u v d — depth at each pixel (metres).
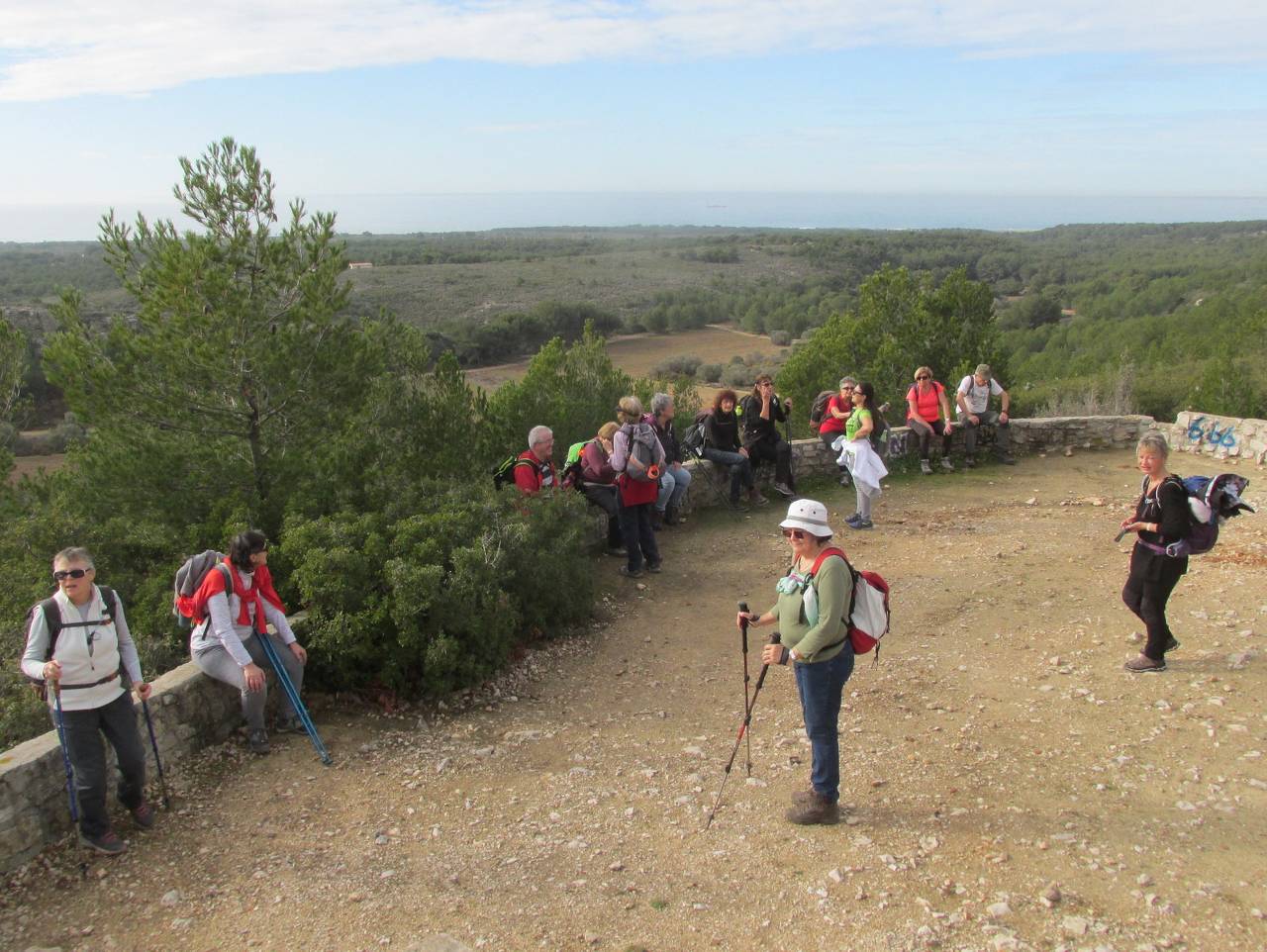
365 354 8.38
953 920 3.76
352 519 7.06
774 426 11.87
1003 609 7.90
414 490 7.70
